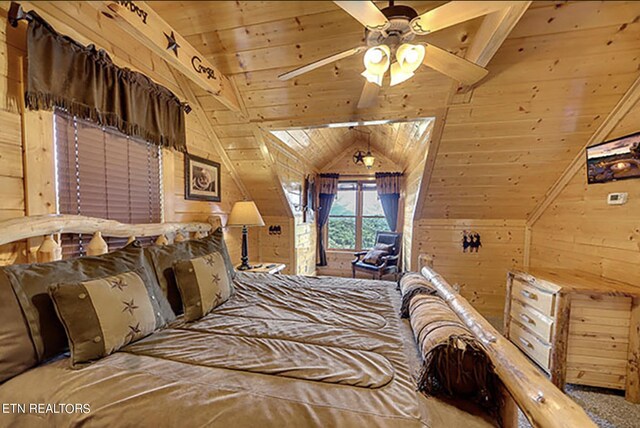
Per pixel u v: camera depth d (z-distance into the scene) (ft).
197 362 3.74
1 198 4.19
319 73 6.95
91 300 3.93
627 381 6.30
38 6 3.43
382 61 4.33
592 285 6.75
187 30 5.27
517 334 8.46
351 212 19.65
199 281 5.63
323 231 19.42
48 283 3.85
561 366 6.68
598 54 5.78
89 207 5.58
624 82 6.28
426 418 2.83
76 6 3.44
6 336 3.40
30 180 4.50
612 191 7.36
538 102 7.01
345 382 3.32
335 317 5.37
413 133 11.27
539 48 5.81
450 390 3.19
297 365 3.66
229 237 11.41
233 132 9.45
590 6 4.92
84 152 5.45
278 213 13.85
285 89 7.51
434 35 5.52
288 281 7.92
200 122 9.02
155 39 4.65
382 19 3.58
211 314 5.55
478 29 5.32
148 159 7.02
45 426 3.01
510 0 2.99
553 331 6.81
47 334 3.72
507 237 11.49
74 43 4.83
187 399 2.99
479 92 6.93
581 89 6.56
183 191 8.29
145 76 6.33
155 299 4.98
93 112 5.15
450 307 5.27
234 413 2.81
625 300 6.31
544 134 7.92
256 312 5.64
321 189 19.13
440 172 9.82
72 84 4.83
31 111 4.49
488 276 11.78
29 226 4.23
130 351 4.04
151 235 6.75
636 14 4.99
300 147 13.82
